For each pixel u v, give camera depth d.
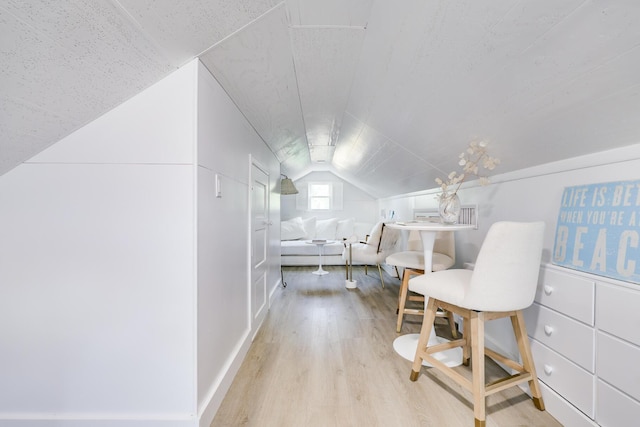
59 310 1.11
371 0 1.08
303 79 1.72
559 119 1.10
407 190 3.60
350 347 1.92
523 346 1.30
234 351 1.62
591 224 1.12
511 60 0.98
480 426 1.15
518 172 1.62
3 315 1.10
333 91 1.94
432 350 1.52
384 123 2.12
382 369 1.64
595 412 1.06
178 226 1.13
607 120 0.98
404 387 1.47
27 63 0.75
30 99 0.85
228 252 1.53
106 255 1.11
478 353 1.19
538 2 0.76
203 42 1.07
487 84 1.15
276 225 3.25
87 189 1.11
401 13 1.08
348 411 1.29
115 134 1.11
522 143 1.38
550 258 1.36
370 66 1.53
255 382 1.52
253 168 2.07
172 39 0.96
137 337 1.12
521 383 1.40
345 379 1.54
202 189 1.19
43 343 1.11
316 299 3.01
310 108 2.23
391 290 3.36
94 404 1.12
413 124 1.86
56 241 1.10
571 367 1.17
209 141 1.27
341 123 2.68
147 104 1.12
